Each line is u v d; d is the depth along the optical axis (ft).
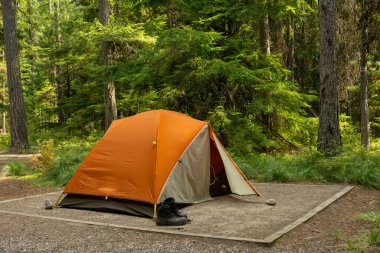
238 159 39.32
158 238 19.22
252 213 23.94
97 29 57.31
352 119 79.92
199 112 47.21
